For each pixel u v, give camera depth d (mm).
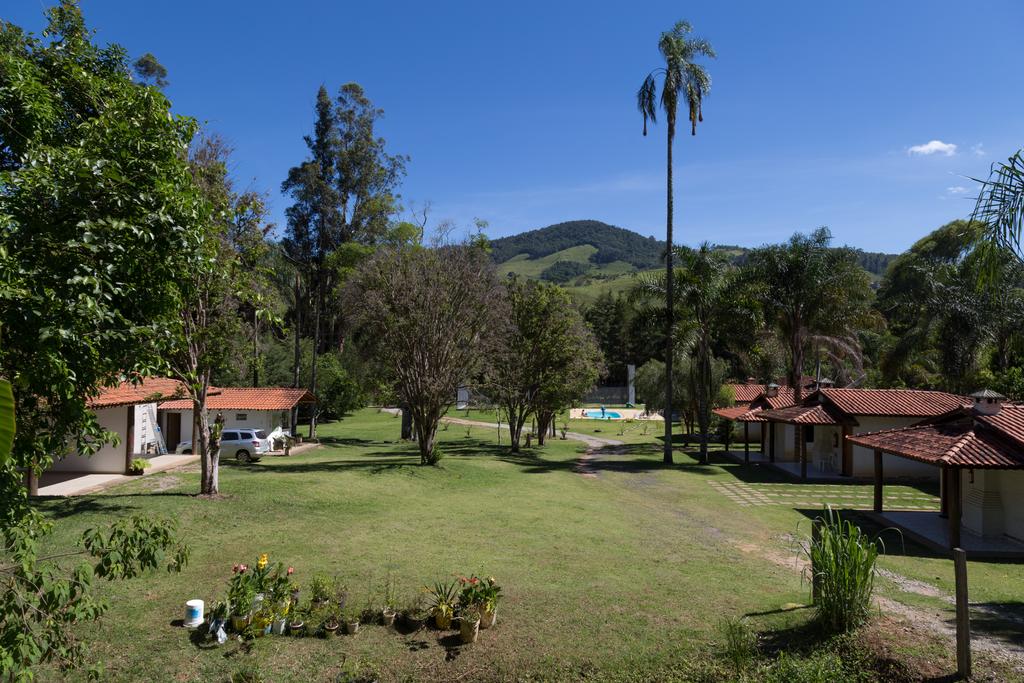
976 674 7027
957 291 34875
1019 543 15172
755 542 15438
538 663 7973
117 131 6332
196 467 25422
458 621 8859
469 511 18000
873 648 7648
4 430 3410
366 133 56938
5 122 7156
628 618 9344
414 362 26469
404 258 27297
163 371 6551
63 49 9945
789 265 38500
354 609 9414
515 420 38719
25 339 4875
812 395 29625
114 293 5527
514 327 32094
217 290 16203
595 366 40906
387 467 25438
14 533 4789
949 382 36562
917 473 27016
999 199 8688
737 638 8125
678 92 34094
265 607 8797
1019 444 14812
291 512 16203
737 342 37500
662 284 35938
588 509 19234
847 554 8406
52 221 5465
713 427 47094
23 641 4371
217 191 16516
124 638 8406
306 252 56031
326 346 63375
